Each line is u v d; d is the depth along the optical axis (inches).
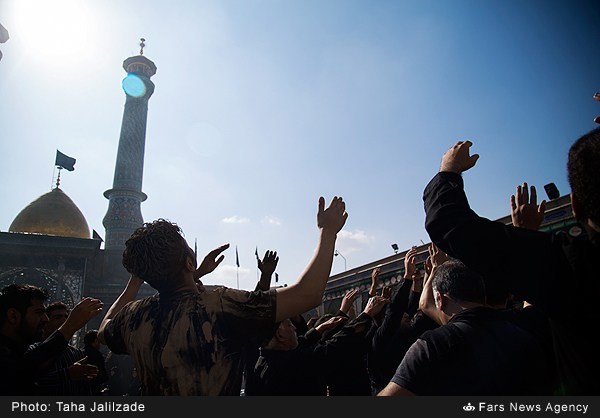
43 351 101.5
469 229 54.5
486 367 61.1
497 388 59.2
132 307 76.5
